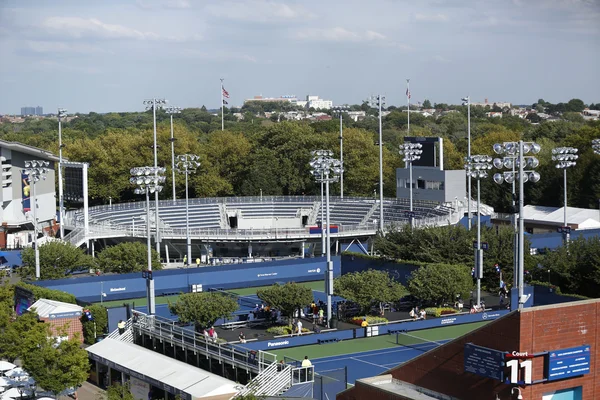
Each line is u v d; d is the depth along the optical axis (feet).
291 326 283.59
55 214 526.98
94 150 636.07
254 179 639.35
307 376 214.28
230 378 230.68
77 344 219.82
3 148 488.02
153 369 224.94
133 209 532.32
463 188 509.35
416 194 526.98
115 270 370.73
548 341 135.74
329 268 291.17
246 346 263.49
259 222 549.13
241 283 380.78
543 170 589.32
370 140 650.43
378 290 292.40
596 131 611.47
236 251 478.59
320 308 311.68
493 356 137.08
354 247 472.85
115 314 273.13
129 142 654.53
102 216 510.17
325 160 327.06
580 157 580.30
